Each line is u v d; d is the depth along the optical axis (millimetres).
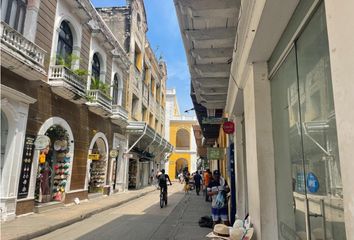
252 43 3645
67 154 14469
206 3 4453
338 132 1583
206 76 7266
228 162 10250
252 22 3572
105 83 19062
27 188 11219
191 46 5836
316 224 2424
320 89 2324
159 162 39812
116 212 13383
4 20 10398
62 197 14008
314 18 2439
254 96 4062
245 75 4750
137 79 27406
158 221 10914
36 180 12094
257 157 3844
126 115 22266
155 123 36656
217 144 18594
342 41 1546
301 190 2803
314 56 2449
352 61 1444
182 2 4473
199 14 4707
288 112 3232
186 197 20250
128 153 24094
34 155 11578
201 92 8594
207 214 12523
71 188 14758
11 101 10164
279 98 3602
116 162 22688
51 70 12766
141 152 28734
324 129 2254
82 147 15945
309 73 2574
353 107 1435
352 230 1441
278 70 3646
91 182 18703
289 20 3115
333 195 2098
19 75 10602
